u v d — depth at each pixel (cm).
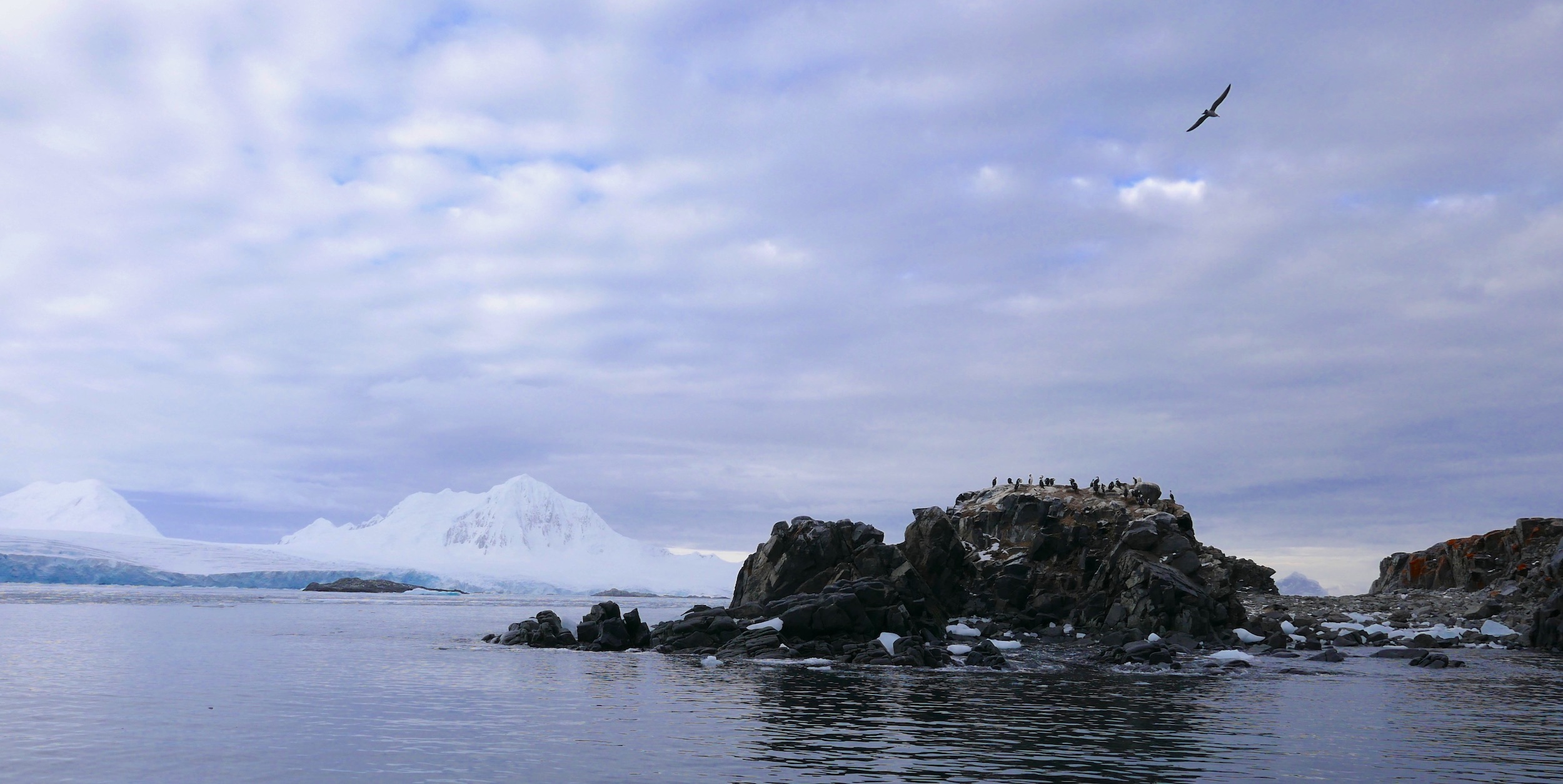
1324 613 9844
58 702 3903
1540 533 11769
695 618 7669
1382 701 4300
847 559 8931
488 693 4397
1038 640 8050
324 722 3459
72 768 2594
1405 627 8825
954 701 4156
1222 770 2725
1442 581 12612
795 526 9238
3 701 3928
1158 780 2583
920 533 9444
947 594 9250
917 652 5919
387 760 2755
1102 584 8812
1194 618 7631
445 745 3002
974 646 7044
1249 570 12775
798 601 7306
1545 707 4131
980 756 2867
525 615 15725
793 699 4228
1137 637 7569
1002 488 11475
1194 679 5225
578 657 6569
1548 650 7400
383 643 7825
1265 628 8081
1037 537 9725
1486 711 4009
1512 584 11094
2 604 14988
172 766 2630
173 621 10812
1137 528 8812
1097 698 4297
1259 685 4962
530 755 2855
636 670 5625
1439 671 5809
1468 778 2653
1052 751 2961
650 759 2800
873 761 2783
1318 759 2897
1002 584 9244
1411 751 3048
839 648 6631
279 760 2727
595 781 2491
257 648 7094
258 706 3881
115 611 13012
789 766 2712
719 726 3431
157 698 4088
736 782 2497
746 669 5681
